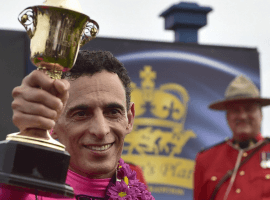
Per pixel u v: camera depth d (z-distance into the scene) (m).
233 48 5.82
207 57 5.70
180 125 5.48
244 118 4.33
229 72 5.76
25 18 1.05
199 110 5.58
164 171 5.34
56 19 1.03
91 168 1.28
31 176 1.01
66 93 1.02
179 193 5.35
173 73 5.55
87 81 1.28
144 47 5.47
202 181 4.51
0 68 4.71
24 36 4.83
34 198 1.22
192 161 5.46
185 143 5.46
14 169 1.00
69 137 1.28
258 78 5.86
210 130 5.57
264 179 4.17
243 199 4.14
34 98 0.97
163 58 5.54
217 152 4.57
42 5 1.02
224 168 4.42
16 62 4.77
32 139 1.03
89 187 1.39
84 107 1.26
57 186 1.02
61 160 1.04
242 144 4.45
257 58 5.89
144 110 5.38
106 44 5.32
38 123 0.98
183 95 5.54
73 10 1.03
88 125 1.27
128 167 1.63
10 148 1.01
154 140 5.36
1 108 4.64
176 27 6.13
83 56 1.30
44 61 1.04
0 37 4.75
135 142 5.30
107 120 1.29
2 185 1.05
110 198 1.41
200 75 5.65
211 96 5.65
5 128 4.61
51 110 0.99
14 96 1.00
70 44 1.05
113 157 1.31
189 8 6.06
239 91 4.36
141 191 1.56
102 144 1.27
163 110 5.45
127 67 5.38
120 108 1.31
